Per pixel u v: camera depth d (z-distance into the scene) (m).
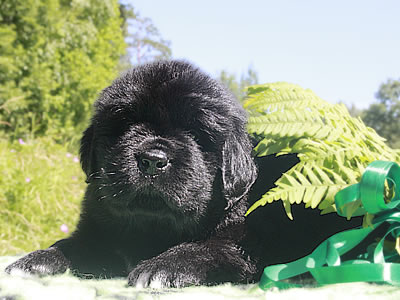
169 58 0.63
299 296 0.39
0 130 1.74
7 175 1.32
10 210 1.23
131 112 0.55
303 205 0.57
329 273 0.42
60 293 0.39
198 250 0.52
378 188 0.43
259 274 0.54
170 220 0.55
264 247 0.55
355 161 0.51
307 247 0.56
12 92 1.72
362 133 0.55
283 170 0.59
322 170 0.49
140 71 0.59
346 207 0.46
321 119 0.55
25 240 1.15
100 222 0.58
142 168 0.52
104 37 2.51
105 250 0.58
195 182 0.54
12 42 1.80
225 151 0.56
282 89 0.59
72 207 1.40
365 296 0.38
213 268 0.50
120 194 0.53
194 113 0.55
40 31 1.90
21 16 1.84
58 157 1.69
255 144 0.62
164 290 0.44
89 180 0.60
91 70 2.25
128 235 0.57
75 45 2.19
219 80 0.62
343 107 0.58
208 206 0.55
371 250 0.48
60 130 2.01
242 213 0.56
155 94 0.55
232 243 0.54
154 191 0.52
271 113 0.55
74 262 0.55
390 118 6.40
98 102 0.59
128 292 0.42
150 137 0.54
